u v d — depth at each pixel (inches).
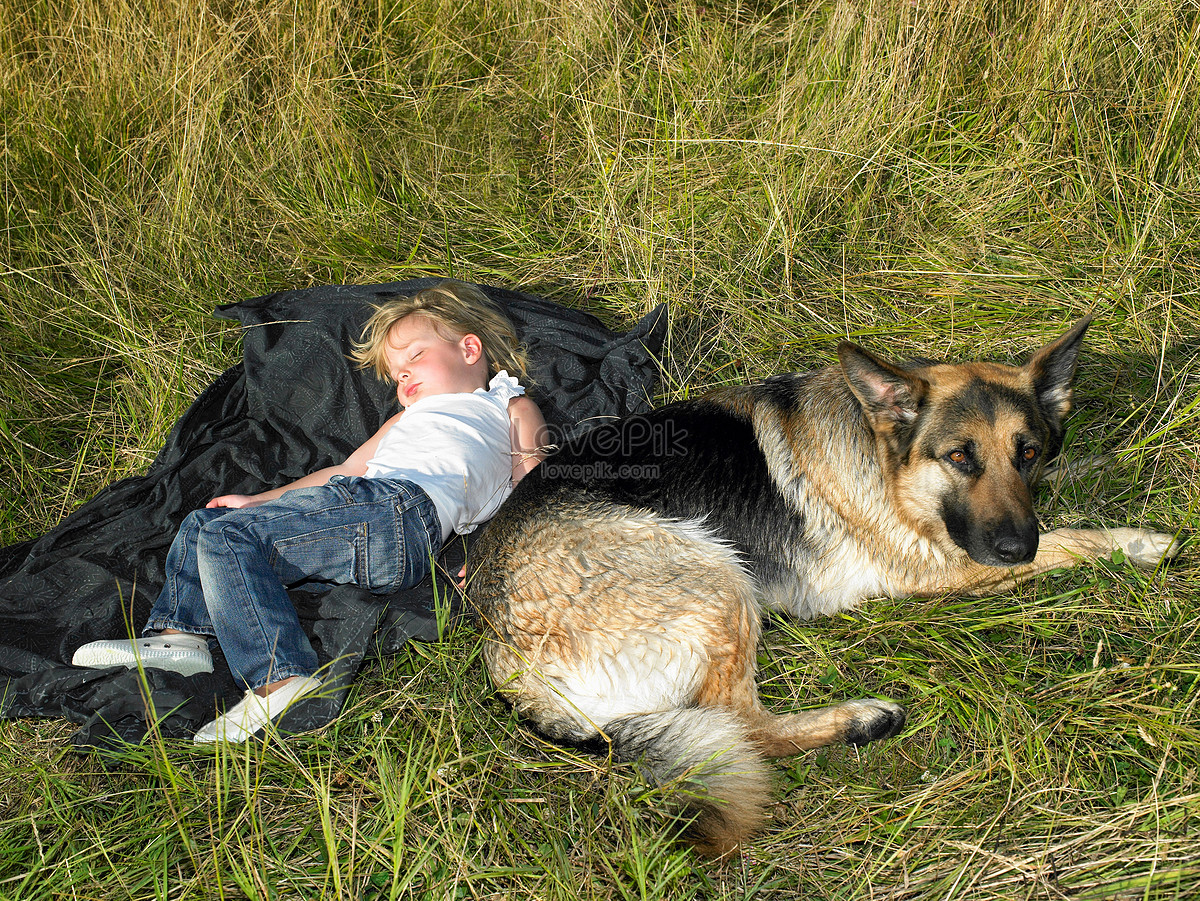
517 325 94.9
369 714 70.9
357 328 92.2
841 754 69.8
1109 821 62.7
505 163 118.1
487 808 66.6
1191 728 65.6
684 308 99.3
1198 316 89.2
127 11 125.6
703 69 120.4
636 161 111.0
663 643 72.6
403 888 62.0
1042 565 76.7
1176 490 79.8
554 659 72.3
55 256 105.8
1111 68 105.1
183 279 103.7
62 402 94.0
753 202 105.1
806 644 75.2
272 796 67.7
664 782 67.2
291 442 88.4
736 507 77.0
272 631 71.1
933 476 73.6
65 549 81.3
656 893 61.7
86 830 66.2
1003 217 102.3
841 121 108.4
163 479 85.0
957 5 106.9
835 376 79.0
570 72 125.3
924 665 72.7
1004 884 61.3
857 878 63.1
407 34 136.9
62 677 72.4
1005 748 65.9
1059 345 72.9
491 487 82.5
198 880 62.9
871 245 102.7
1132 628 72.2
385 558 75.5
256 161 114.2
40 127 115.2
